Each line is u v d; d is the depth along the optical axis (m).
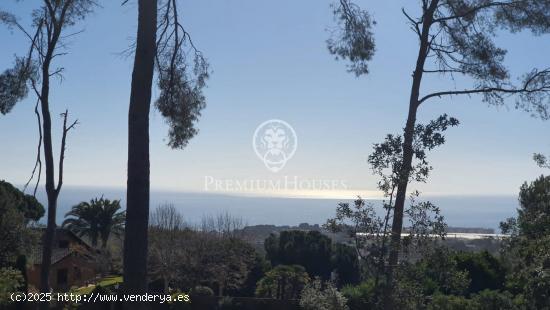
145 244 9.23
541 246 11.81
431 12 11.69
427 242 8.83
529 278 11.89
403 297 8.75
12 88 16.47
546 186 13.83
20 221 27.62
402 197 9.03
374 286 9.16
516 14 12.20
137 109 9.41
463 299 14.13
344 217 8.94
